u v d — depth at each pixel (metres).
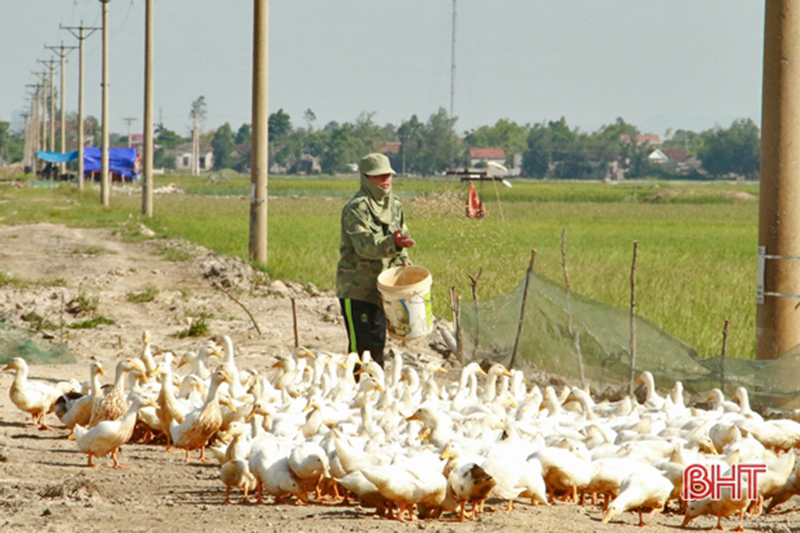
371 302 23.97
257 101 49.28
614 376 23.88
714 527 14.36
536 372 25.25
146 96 92.19
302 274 48.47
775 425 18.16
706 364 22.95
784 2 23.50
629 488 13.72
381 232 23.38
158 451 19.28
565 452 15.05
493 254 48.50
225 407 19.17
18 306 38.38
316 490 15.41
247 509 14.40
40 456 17.92
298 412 19.53
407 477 13.52
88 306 37.97
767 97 23.92
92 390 19.56
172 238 71.56
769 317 24.00
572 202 147.25
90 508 13.85
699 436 16.67
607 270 47.59
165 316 37.69
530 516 13.98
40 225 84.75
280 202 132.88
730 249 63.62
